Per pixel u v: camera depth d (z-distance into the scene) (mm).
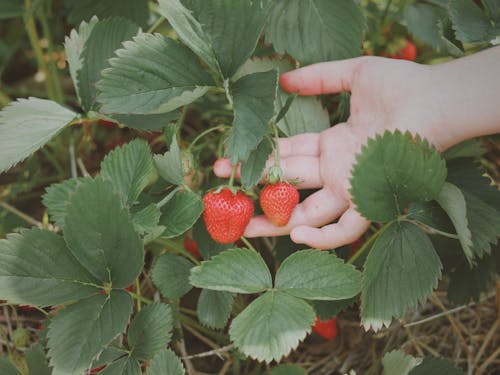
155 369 315
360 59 401
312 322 311
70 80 680
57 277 316
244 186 344
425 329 480
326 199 387
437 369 363
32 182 552
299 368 342
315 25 418
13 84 712
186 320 435
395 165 317
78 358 297
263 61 419
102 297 315
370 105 392
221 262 324
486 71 357
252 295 475
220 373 443
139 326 330
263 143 351
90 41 389
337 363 465
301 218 385
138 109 338
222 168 386
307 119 421
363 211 321
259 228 383
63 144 575
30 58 694
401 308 330
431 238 417
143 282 485
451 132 365
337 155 389
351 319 484
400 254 333
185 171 392
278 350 306
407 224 338
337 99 480
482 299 470
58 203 354
